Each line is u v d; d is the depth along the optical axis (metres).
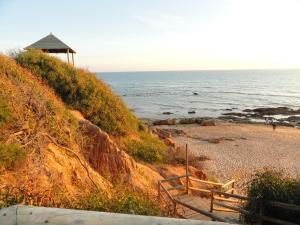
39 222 1.79
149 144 17.31
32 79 13.60
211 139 34.75
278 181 7.87
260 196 7.66
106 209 5.93
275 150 30.61
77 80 15.99
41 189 6.29
